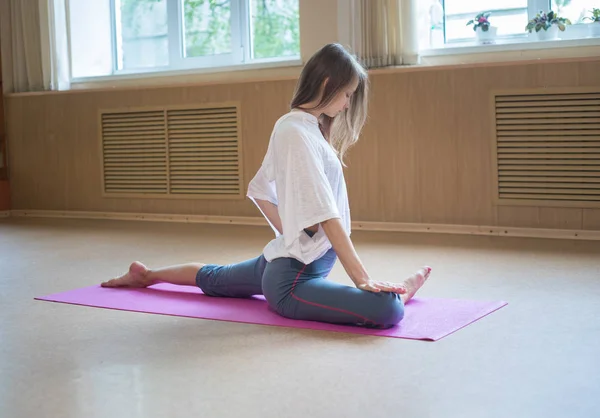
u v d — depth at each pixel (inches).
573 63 130.9
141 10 188.5
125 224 170.1
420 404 49.9
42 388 55.5
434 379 55.0
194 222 171.2
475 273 99.3
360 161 150.2
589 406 48.8
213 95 168.1
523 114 135.5
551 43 140.9
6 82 195.3
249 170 165.6
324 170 71.7
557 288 87.9
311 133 71.5
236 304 81.4
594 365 57.6
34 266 113.9
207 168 170.9
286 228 70.4
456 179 142.4
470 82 139.4
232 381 55.8
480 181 140.4
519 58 143.6
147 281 91.1
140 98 177.9
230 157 167.6
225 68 172.6
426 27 152.0
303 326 71.1
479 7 150.9
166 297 85.9
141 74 184.4
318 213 68.7
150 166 178.5
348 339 66.5
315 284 72.1
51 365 61.2
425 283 93.4
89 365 61.0
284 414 48.7
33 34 190.7
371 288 68.2
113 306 82.0
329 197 69.4
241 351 63.7
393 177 147.8
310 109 72.9
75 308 82.2
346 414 48.4
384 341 65.7
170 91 173.8
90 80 190.9
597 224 131.8
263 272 78.0
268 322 72.9
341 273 101.6
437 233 141.9
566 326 69.9
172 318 76.0
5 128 196.1
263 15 173.9
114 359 62.5
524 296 84.0
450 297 84.7
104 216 185.3
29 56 191.5
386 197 148.7
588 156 131.3
